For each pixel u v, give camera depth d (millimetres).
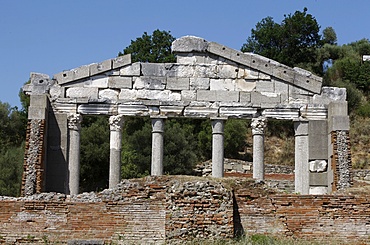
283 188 52719
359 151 65125
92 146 60531
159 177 27125
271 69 42188
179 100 41906
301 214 26875
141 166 61250
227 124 68812
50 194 27500
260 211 26828
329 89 42219
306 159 41562
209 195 25859
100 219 26766
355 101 76062
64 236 26641
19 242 26594
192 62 42406
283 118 41812
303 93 42188
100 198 27062
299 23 83875
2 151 67875
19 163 60938
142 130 64812
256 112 41938
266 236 26469
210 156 67750
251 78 42219
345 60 84688
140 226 26641
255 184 27109
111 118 41625
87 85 42031
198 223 25609
